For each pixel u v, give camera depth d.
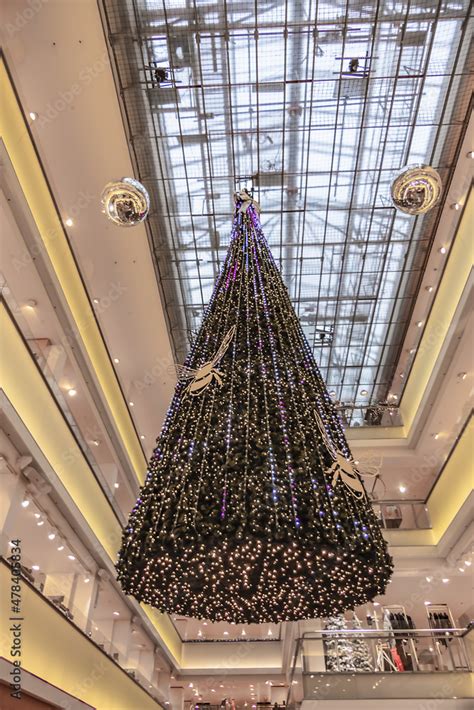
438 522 16.22
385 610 14.34
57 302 12.04
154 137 14.81
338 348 21.78
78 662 11.52
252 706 29.12
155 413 21.50
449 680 10.13
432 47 13.29
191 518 6.43
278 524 6.17
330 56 13.55
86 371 13.85
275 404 7.55
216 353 8.44
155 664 23.67
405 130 14.91
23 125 10.38
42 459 10.12
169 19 12.71
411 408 18.52
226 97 14.23
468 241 13.19
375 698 10.02
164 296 18.66
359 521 6.75
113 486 15.77
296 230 17.59
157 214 16.62
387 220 17.14
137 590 6.98
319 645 10.78
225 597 7.16
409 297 19.44
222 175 15.91
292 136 15.16
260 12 12.75
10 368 9.27
